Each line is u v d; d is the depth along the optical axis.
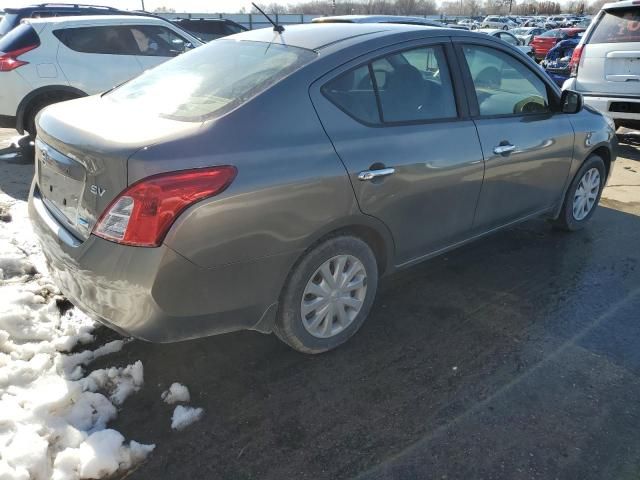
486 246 4.43
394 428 2.43
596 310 3.44
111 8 9.98
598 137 4.44
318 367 2.83
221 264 2.30
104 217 2.20
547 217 4.48
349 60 2.79
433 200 3.13
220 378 2.73
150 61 7.29
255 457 2.26
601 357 2.96
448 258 4.18
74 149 2.33
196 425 2.42
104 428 2.38
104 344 2.94
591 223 5.02
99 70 6.89
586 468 2.22
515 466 2.23
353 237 2.79
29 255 3.86
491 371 2.82
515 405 2.57
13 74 6.37
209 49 3.26
